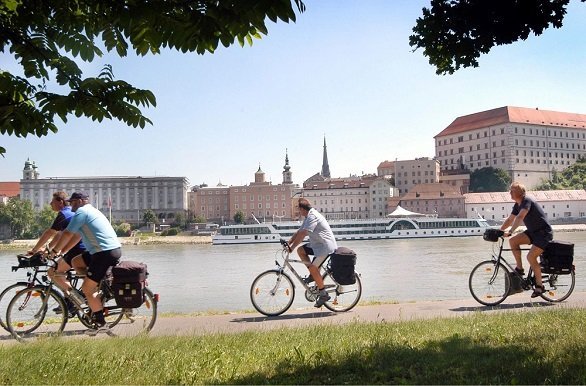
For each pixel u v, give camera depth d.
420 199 172.75
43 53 5.51
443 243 98.12
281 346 7.12
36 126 5.32
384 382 5.46
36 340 8.03
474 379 5.37
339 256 10.45
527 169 192.12
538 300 11.41
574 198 162.25
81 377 5.86
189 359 6.50
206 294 37.91
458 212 168.62
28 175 198.50
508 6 7.03
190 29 4.36
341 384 5.43
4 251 128.88
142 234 171.88
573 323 7.93
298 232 10.34
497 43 7.45
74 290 8.67
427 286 35.22
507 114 193.75
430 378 5.48
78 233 8.24
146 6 4.39
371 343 7.05
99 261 8.27
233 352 6.85
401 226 118.56
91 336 8.48
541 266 10.84
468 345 6.88
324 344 7.16
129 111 5.50
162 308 30.56
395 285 36.44
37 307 8.71
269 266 61.41
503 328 7.88
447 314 10.05
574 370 5.46
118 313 8.56
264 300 10.45
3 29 5.33
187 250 106.81
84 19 5.34
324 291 10.36
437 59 7.84
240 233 118.00
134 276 8.31
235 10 4.20
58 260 8.73
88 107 5.38
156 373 5.96
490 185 186.88
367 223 118.44
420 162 190.12
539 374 5.41
